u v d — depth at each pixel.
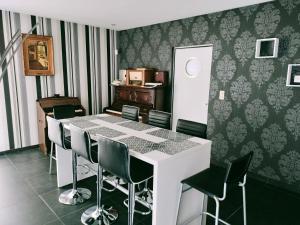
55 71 4.42
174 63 4.30
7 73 3.85
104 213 2.32
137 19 4.10
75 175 2.62
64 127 2.63
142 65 4.89
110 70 5.32
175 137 2.25
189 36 3.92
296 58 2.77
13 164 3.56
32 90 4.18
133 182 1.76
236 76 3.35
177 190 1.89
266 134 3.12
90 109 5.09
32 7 3.47
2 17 3.68
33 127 4.26
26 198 2.61
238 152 3.44
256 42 3.05
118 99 5.11
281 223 2.29
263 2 2.98
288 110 2.89
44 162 3.65
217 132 3.68
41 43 4.13
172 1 3.04
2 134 3.94
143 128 2.58
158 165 1.66
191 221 2.10
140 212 2.30
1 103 3.86
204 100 3.92
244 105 3.30
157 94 4.34
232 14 3.31
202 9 3.38
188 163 1.93
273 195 2.83
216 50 3.56
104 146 1.82
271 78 3.00
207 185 1.78
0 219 2.24
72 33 4.54
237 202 2.65
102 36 5.04
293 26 2.76
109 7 3.38
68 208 2.44
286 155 2.96
